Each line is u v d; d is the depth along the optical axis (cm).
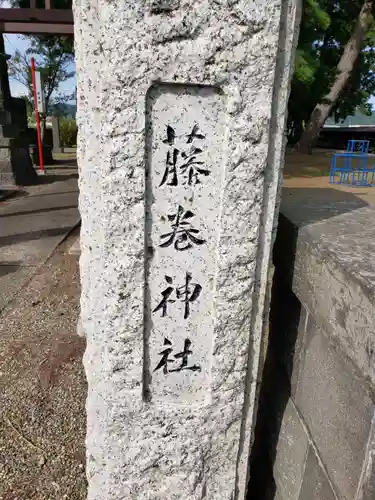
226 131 110
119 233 116
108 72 104
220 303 123
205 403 132
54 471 178
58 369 241
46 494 168
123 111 107
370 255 104
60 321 300
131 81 105
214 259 121
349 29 1041
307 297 122
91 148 114
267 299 131
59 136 1348
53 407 213
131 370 127
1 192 705
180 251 120
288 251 140
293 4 104
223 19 102
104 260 118
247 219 116
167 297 124
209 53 104
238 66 105
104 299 122
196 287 124
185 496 139
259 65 105
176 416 131
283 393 151
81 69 111
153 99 109
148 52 103
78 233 511
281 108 111
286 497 141
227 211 115
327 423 111
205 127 111
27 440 193
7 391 224
